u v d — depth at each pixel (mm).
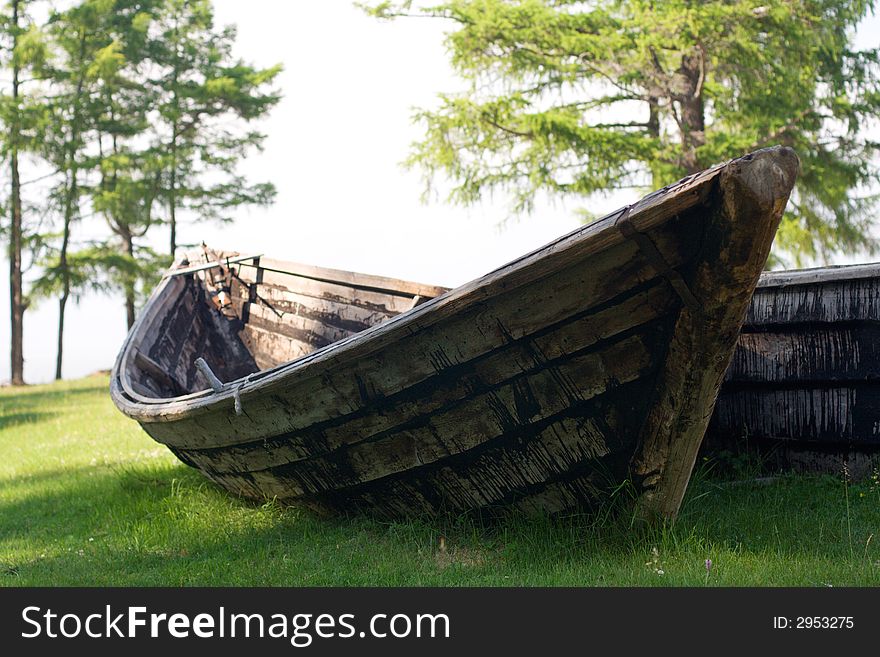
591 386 4059
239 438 5211
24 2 25266
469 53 17375
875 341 5316
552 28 16766
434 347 4199
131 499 6492
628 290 3799
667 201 3475
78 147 24266
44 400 17516
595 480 4305
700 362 3840
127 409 6008
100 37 25484
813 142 17703
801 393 5633
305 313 8523
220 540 5199
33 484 7941
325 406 4621
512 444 4336
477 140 17703
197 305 9242
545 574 4047
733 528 4547
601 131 16719
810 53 16859
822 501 5047
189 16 27359
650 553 4156
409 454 4590
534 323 3975
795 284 5648
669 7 15805
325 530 5156
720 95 17516
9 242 24891
